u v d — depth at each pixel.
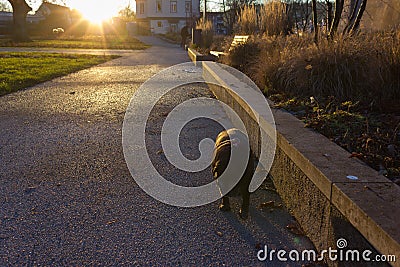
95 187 3.70
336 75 5.16
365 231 1.92
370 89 4.94
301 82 5.45
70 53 22.25
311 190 2.69
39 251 2.66
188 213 3.23
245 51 9.23
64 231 2.91
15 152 4.67
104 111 6.89
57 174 3.99
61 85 10.09
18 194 3.52
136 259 2.58
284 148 3.25
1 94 8.60
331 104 4.70
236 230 2.97
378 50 5.12
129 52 24.22
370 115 4.24
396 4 9.33
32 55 20.03
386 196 2.10
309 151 2.89
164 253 2.66
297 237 2.84
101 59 18.25
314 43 6.15
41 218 3.10
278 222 3.07
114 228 2.96
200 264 2.54
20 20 36.62
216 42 18.55
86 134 5.45
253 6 13.30
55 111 6.91
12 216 3.13
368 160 2.86
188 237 2.86
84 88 9.55
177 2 63.62
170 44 36.53
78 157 4.50
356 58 5.21
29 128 5.77
